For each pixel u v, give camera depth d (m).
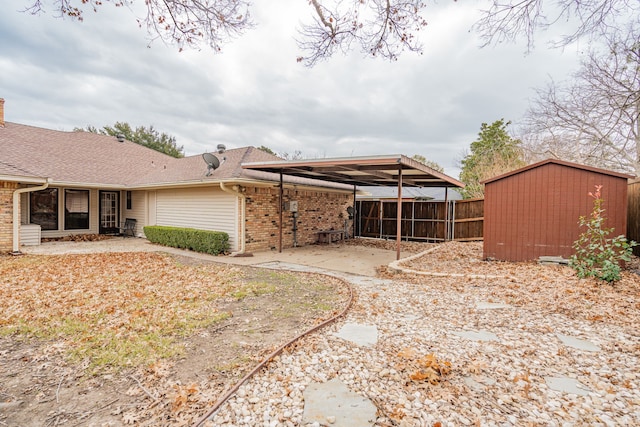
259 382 2.70
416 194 20.09
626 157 9.87
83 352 3.29
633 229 8.08
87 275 6.77
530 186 7.79
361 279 6.74
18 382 2.77
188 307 4.72
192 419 2.24
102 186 13.08
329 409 2.34
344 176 11.55
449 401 2.42
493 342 3.47
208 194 11.30
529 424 2.16
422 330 3.83
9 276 6.59
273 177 11.66
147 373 2.89
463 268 7.55
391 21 5.02
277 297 5.30
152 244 12.22
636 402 2.40
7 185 9.58
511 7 4.34
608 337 3.57
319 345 3.40
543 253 7.65
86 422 2.25
